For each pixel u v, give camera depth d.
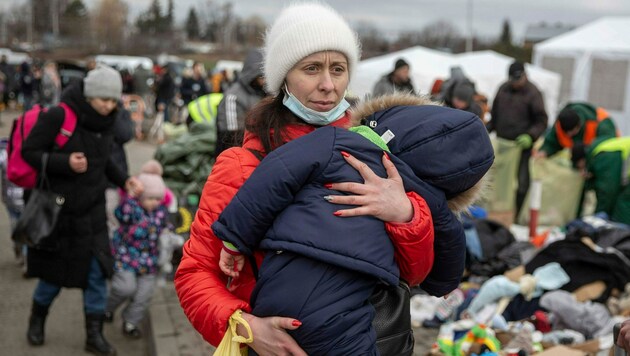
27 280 5.98
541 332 4.20
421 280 1.75
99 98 4.14
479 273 5.21
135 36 73.69
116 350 4.54
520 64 7.76
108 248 4.36
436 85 8.84
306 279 1.56
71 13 75.12
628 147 6.42
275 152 1.65
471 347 3.78
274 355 1.57
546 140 7.82
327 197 1.59
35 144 4.06
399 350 1.69
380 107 1.89
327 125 1.80
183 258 1.77
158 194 4.65
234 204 1.62
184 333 4.45
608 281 4.54
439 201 1.72
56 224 4.11
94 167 4.25
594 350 3.84
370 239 1.58
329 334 1.54
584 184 7.51
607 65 16.05
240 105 4.59
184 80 18.16
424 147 1.72
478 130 1.77
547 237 5.88
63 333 4.86
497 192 7.57
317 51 1.72
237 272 1.67
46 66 19.64
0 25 71.31
